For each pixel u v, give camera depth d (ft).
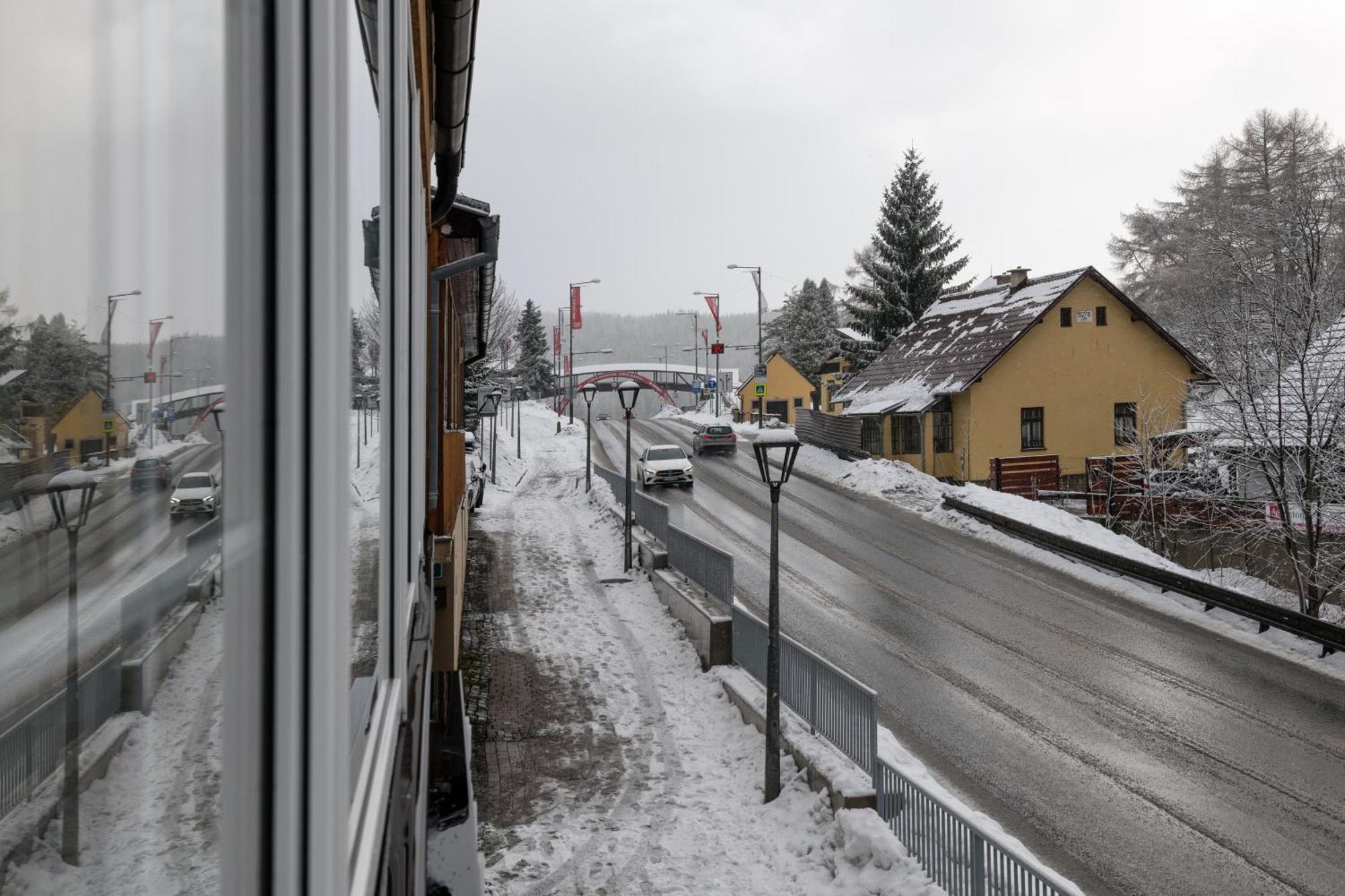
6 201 1.75
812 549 74.08
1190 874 27.25
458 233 39.75
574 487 115.55
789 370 225.97
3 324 1.75
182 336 2.50
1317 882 26.84
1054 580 64.18
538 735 38.01
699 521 86.28
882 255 181.47
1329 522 59.77
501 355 284.61
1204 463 71.00
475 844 15.71
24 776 1.92
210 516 2.66
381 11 6.55
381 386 6.73
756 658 42.14
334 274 3.57
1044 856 28.25
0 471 1.78
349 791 4.14
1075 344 112.98
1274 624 51.42
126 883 2.28
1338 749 36.45
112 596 2.21
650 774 34.30
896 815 27.50
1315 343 64.28
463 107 27.48
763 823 30.37
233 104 2.78
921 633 51.55
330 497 3.48
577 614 55.88
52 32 1.91
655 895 26.23
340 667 3.70
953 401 112.98
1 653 1.83
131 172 2.24
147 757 2.36
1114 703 41.32
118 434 2.19
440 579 24.68
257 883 2.95
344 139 3.93
